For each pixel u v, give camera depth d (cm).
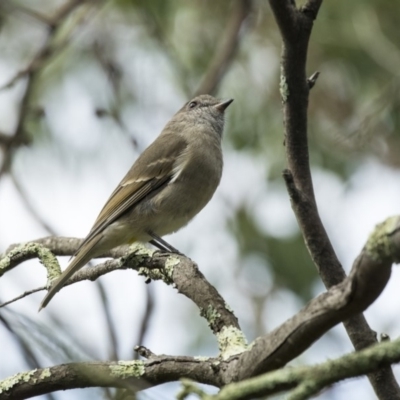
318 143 1223
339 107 1227
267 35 1279
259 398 430
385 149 1248
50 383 602
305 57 654
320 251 661
